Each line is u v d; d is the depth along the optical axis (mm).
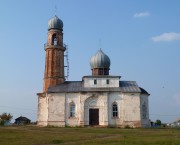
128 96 61594
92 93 61844
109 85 63094
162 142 25562
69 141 28453
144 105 63625
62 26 70750
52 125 60969
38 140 28641
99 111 61531
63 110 61656
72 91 62156
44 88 67312
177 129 53406
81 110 61250
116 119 60812
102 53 70000
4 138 30562
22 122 103062
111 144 24562
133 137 32625
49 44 69000
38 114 64625
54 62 67875
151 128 56750
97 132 42594
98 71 69062
